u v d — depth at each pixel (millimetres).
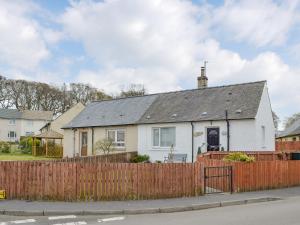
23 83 94062
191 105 29297
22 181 14211
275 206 13633
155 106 31781
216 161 17578
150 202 13898
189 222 10586
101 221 11031
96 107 37844
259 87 26969
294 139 52125
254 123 24641
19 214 12078
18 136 90562
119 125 31922
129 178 14523
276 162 19125
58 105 93125
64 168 14094
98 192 14203
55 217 11680
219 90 29469
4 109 92125
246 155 18625
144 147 30000
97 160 25906
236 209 13062
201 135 26734
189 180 15477
